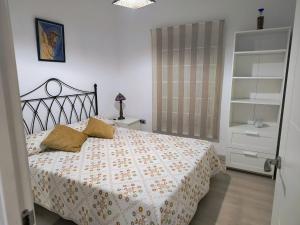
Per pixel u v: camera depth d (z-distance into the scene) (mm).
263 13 2996
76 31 3246
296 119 810
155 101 3945
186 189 1841
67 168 2029
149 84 4047
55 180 1923
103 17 3748
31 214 540
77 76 3342
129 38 4078
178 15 3570
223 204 2379
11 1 2406
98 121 3088
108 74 3994
